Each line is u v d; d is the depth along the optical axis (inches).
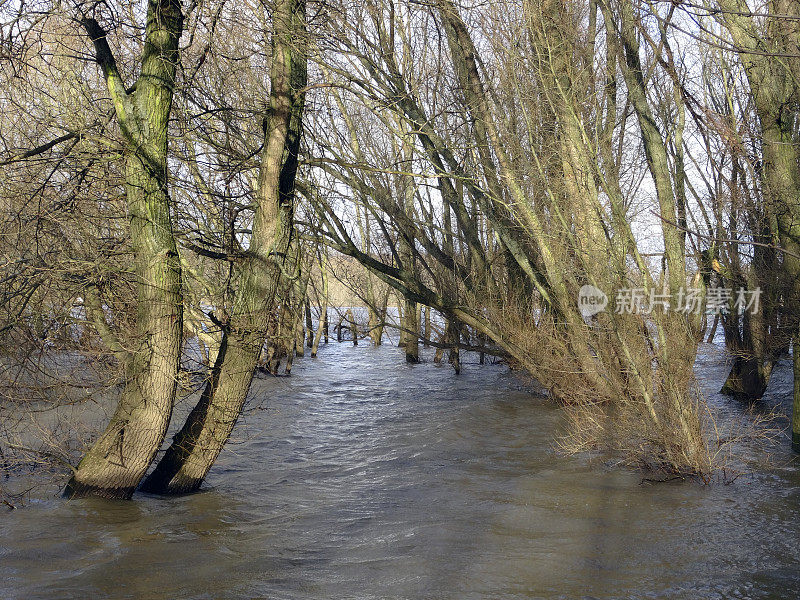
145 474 345.4
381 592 242.7
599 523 317.4
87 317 354.0
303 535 301.6
